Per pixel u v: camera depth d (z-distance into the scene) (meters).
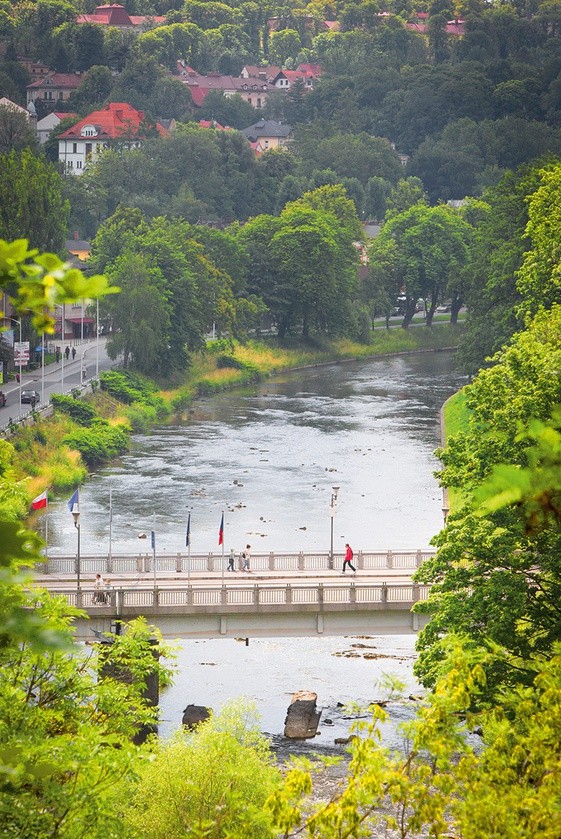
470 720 69.31
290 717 160.75
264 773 109.06
